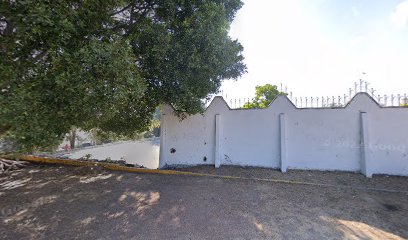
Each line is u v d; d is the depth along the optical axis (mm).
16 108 2762
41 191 5852
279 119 7129
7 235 3691
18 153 3111
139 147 16125
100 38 4055
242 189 5629
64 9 3279
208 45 5309
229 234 3574
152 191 5629
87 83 3375
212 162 7820
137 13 5773
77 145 16547
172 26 5535
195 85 5918
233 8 6605
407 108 6070
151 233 3645
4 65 2971
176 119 8172
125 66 3855
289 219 4062
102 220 4152
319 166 6758
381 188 5418
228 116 7738
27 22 2883
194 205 4719
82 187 6086
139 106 6891
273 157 7199
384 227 3768
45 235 3670
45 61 3459
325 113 6738
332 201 4832
